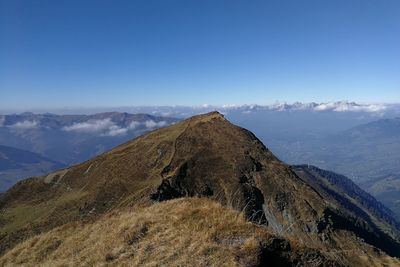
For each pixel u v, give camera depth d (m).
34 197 133.88
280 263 17.36
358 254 96.25
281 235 19.38
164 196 86.62
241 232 18.64
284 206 99.25
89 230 25.95
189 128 123.50
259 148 118.62
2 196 138.00
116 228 23.08
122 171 112.62
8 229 106.00
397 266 94.31
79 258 21.84
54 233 28.89
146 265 17.83
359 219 171.38
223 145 113.19
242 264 16.34
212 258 16.97
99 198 103.81
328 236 97.81
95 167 130.12
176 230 20.05
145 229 21.39
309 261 17.84
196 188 94.94
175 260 17.52
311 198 106.50
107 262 19.78
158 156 111.25
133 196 90.12
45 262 24.31
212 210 21.23
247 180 101.62
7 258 28.19
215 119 129.50
